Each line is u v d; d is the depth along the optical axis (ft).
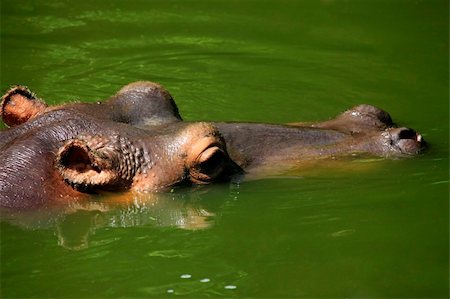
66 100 92.22
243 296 53.42
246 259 57.88
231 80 103.40
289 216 63.87
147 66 107.34
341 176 68.90
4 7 130.00
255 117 90.02
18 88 69.92
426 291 54.08
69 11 129.39
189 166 64.75
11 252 58.03
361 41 121.29
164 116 68.54
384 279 55.52
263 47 116.78
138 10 130.82
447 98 99.96
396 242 60.49
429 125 89.56
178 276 55.52
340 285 54.70
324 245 59.98
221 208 64.80
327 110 93.81
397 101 98.53
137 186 64.18
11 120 69.67
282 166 68.95
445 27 128.47
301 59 112.68
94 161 62.64
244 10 132.98
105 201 63.46
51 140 63.46
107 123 65.31
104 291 53.67
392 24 129.18
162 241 60.08
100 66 106.32
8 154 62.39
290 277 55.62
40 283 54.60
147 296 53.21
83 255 57.88
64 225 61.16
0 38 116.37
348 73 107.86
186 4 134.72
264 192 66.49
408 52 117.19
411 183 68.85
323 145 71.82
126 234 60.90
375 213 64.44
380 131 75.66
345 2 139.03
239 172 67.82
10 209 60.54
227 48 115.75
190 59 110.73
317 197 66.33
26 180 61.52
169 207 64.08
